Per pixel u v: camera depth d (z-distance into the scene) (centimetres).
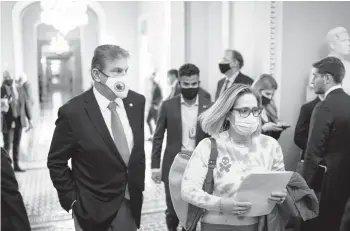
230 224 178
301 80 368
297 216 187
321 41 365
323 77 264
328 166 260
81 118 202
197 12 513
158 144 325
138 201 217
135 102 225
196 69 304
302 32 362
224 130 189
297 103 367
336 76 260
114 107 212
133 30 850
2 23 634
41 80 756
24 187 485
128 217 214
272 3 358
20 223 175
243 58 424
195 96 314
